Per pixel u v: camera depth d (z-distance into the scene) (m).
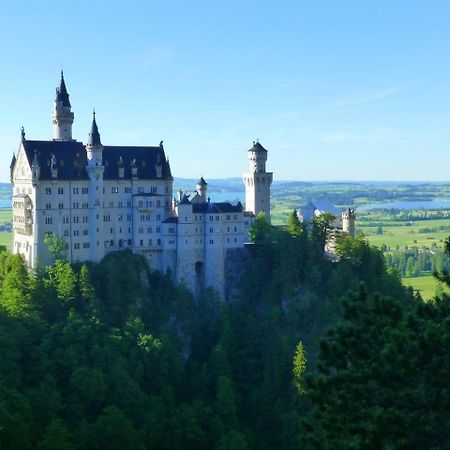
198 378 180.50
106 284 199.25
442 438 53.16
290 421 160.12
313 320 196.25
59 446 126.06
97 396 155.25
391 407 54.47
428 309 59.91
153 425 149.75
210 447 152.88
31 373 160.75
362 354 59.44
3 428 122.81
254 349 192.12
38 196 198.00
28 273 192.50
